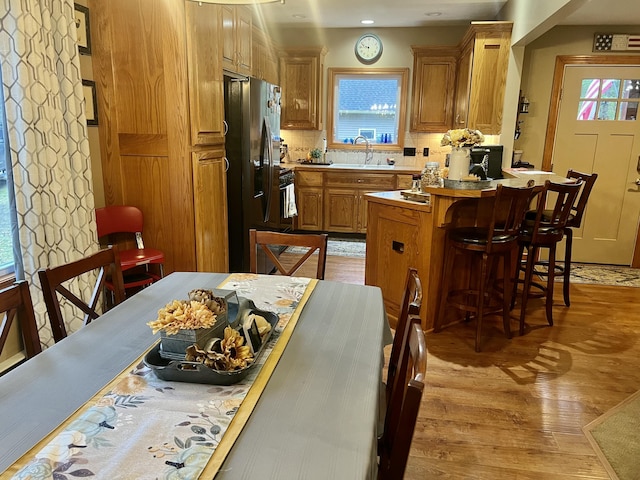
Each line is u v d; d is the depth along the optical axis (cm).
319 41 589
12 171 228
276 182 467
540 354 289
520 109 473
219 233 354
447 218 292
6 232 250
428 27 560
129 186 312
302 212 588
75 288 257
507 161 454
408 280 155
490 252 281
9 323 138
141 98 298
